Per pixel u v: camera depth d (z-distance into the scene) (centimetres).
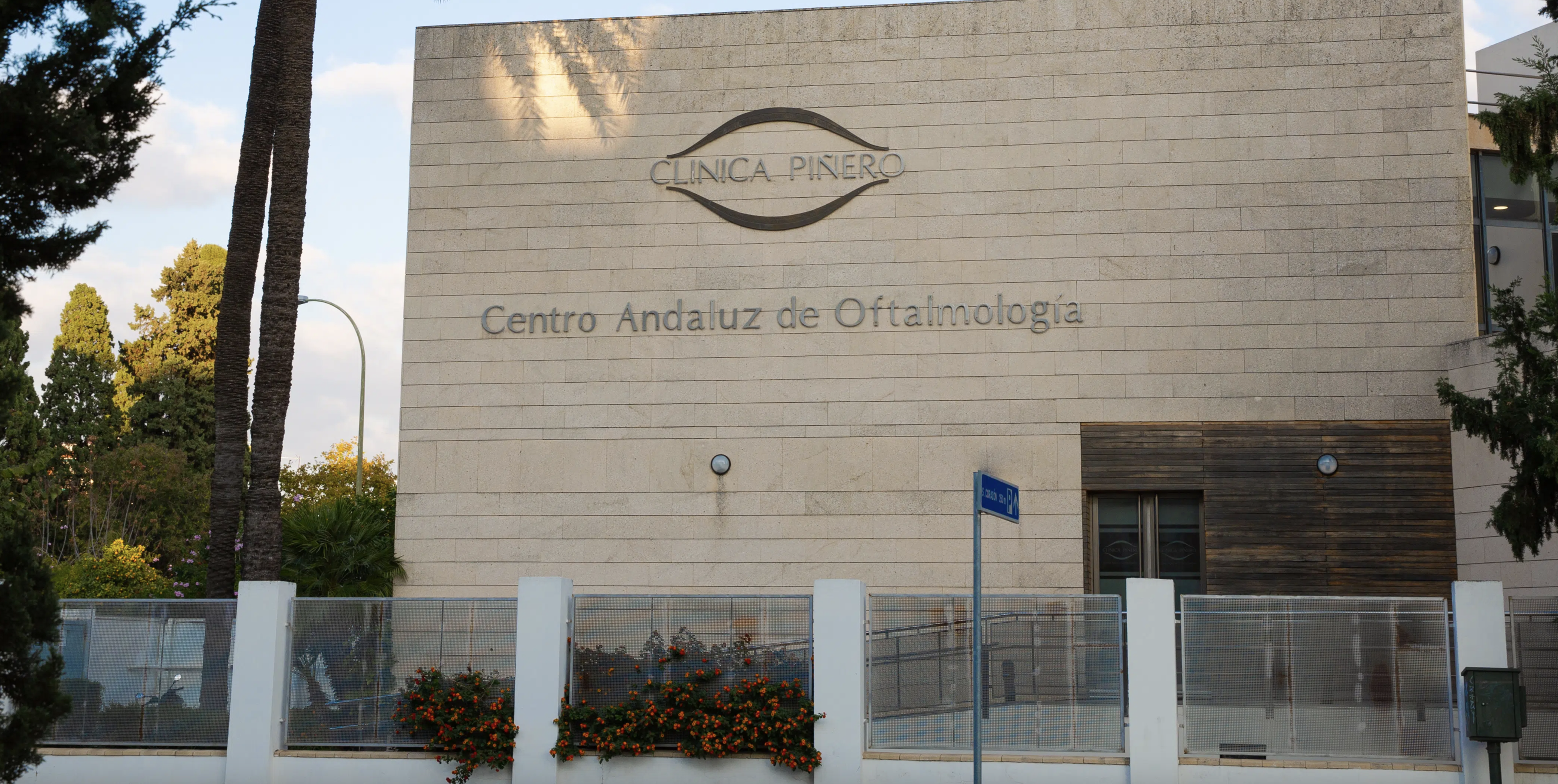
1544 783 1412
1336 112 2142
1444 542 2039
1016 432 2136
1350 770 1439
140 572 2462
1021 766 1482
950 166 2209
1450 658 1453
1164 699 1467
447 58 2352
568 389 2244
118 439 5312
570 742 1522
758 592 2150
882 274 2198
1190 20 2189
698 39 2298
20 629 1155
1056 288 2158
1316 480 2073
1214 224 2141
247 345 1927
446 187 2319
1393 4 2152
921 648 1524
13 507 4456
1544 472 1413
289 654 1593
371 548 2177
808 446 2175
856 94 2250
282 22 1967
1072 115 2194
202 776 1561
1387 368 2083
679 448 2205
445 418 2262
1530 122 1532
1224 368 2111
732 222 2244
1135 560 2128
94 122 1189
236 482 1883
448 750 1534
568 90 2316
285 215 1886
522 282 2280
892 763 1493
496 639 1576
